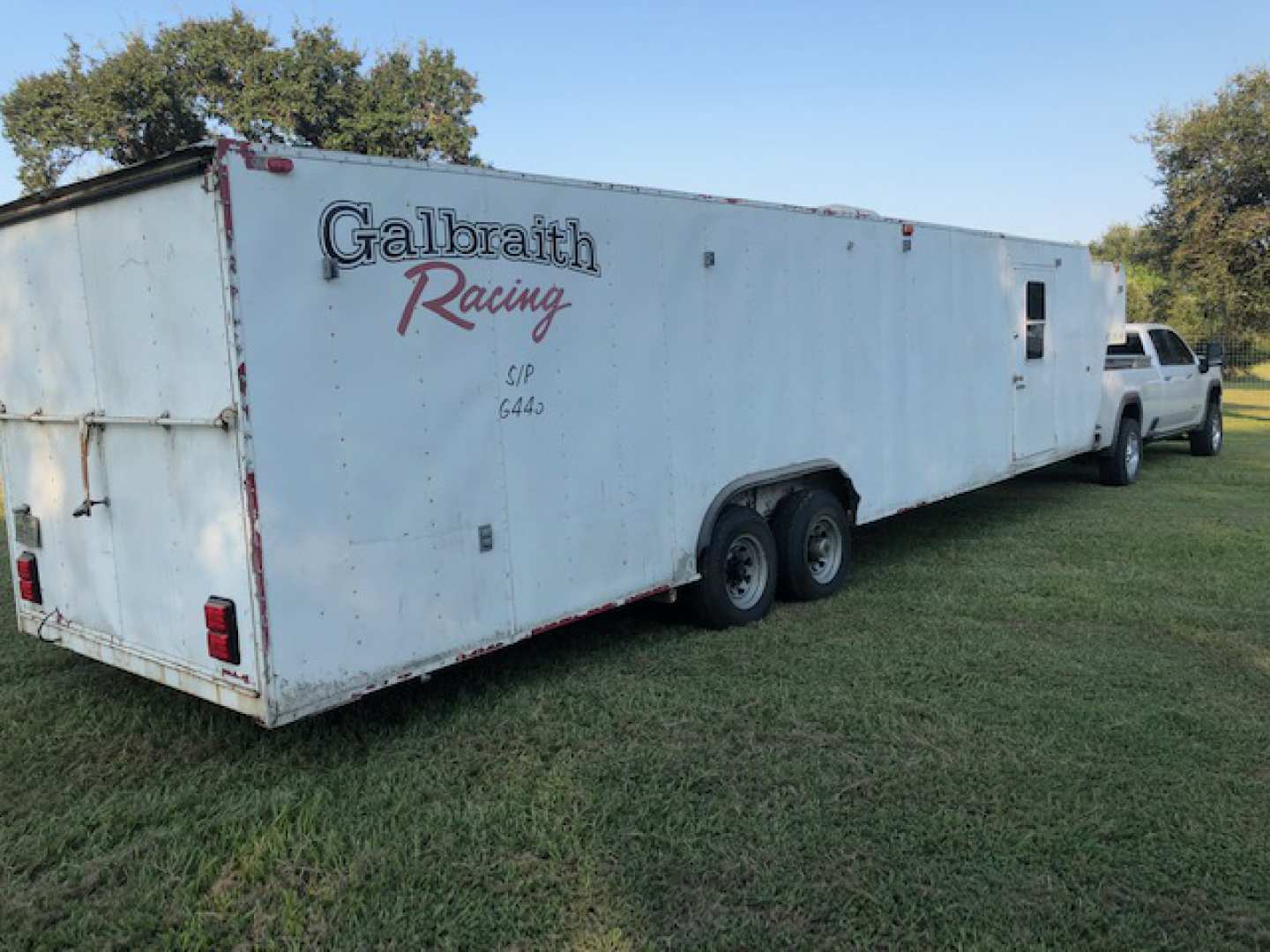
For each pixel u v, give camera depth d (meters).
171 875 3.15
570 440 4.63
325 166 3.56
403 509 3.90
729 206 5.50
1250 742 4.03
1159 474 11.76
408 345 3.88
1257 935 2.78
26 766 4.02
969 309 7.83
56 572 4.56
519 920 2.90
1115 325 10.67
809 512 6.20
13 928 2.93
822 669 4.96
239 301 3.33
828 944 2.78
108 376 3.98
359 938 2.82
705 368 5.40
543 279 4.44
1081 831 3.33
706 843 3.30
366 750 4.08
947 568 7.12
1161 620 5.71
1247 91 27.88
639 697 4.60
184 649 3.87
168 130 28.31
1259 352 29.58
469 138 31.30
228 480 3.48
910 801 3.56
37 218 4.21
